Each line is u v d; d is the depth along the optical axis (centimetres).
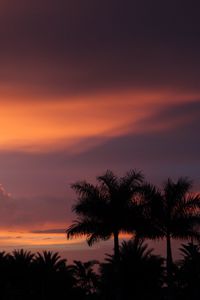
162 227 6350
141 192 6197
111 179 6147
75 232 6016
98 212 6016
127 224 6053
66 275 8300
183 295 7931
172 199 6347
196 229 6369
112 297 7675
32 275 8219
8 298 8081
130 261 7656
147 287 7662
